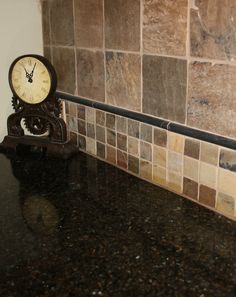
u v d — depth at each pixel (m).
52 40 1.29
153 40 0.94
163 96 0.96
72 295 0.65
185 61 0.88
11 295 0.65
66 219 0.88
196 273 0.69
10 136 1.29
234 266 0.71
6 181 1.08
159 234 0.82
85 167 1.17
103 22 1.07
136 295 0.64
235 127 0.81
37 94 1.19
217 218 0.88
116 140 1.14
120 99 1.09
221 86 0.82
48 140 1.25
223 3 0.77
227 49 0.78
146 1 0.93
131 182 1.07
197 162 0.92
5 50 1.28
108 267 0.71
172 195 0.99
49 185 1.06
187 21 0.85
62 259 0.74
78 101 1.24
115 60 1.07
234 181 0.85
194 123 0.90
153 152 1.03
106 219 0.88
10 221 0.88
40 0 1.29
